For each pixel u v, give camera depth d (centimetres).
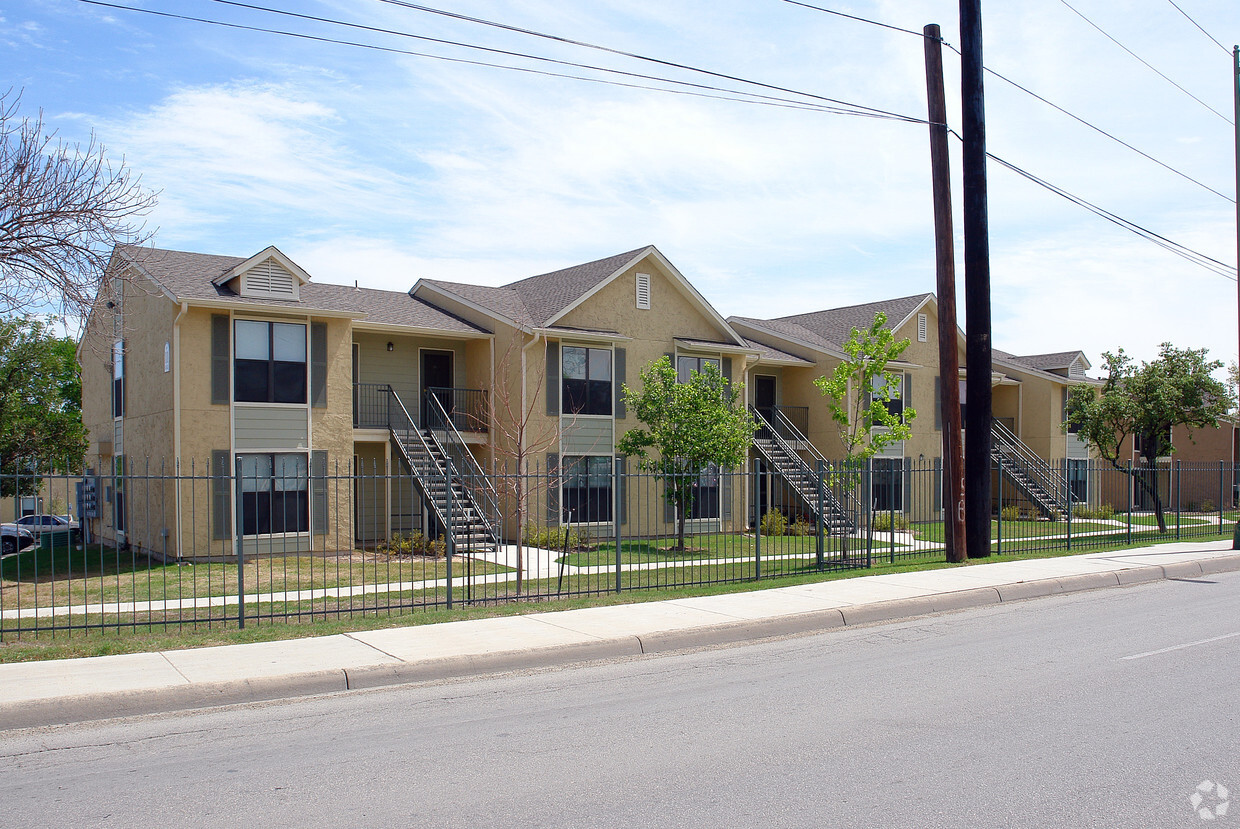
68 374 3275
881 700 765
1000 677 848
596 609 1201
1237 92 1984
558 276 2762
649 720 711
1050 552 1955
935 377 3291
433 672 889
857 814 502
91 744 669
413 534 2070
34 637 1034
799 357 3053
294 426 2080
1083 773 570
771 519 2619
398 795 543
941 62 1688
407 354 2466
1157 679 834
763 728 682
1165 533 2433
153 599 1396
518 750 634
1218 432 4269
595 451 2472
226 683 799
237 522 1088
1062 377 3719
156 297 2047
